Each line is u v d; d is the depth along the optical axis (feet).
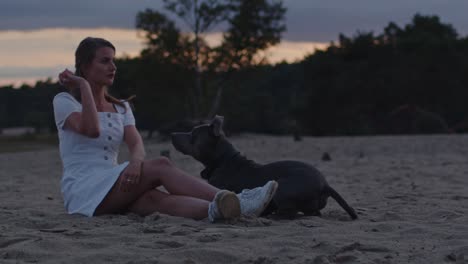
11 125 309.22
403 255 12.80
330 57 199.52
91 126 17.16
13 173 46.24
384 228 16.33
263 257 12.13
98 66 17.79
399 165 45.29
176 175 17.44
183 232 14.84
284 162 18.74
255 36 144.77
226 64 147.54
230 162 18.88
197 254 12.48
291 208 17.98
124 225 16.06
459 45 201.87
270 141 88.48
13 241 14.14
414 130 186.91
